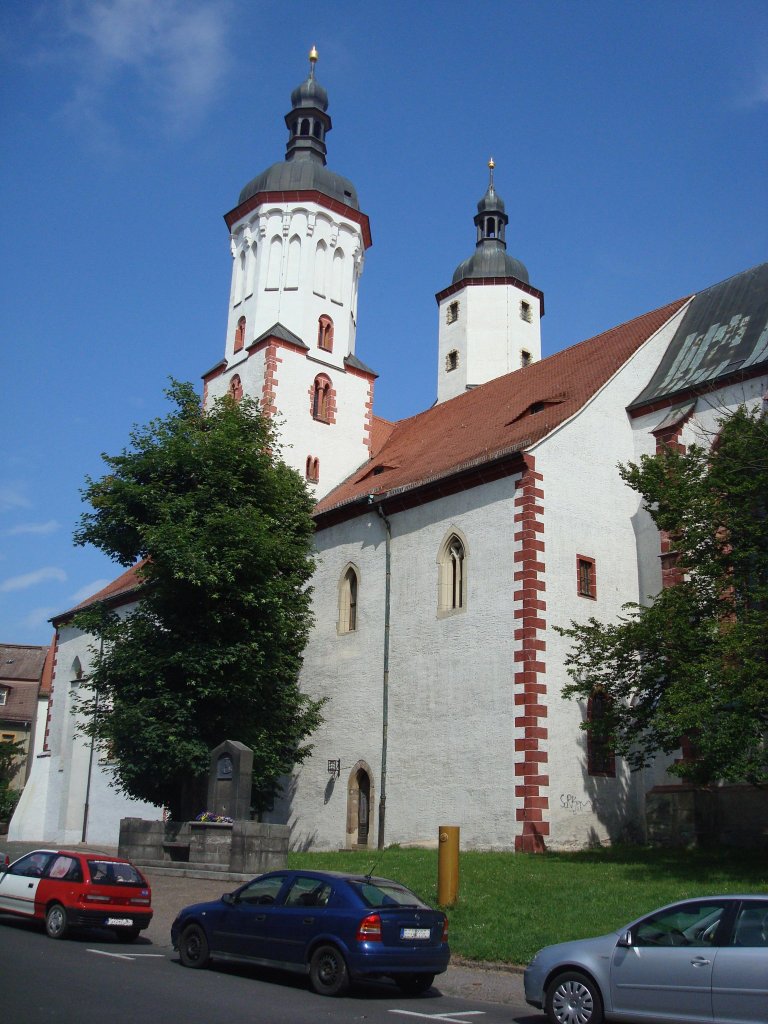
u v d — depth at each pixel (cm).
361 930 1327
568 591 2883
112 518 3031
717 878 1989
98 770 4716
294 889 1444
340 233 4619
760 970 1053
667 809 2684
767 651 2084
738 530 2238
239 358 4469
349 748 3303
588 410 3091
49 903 1734
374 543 3422
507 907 1806
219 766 2688
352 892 1391
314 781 3416
